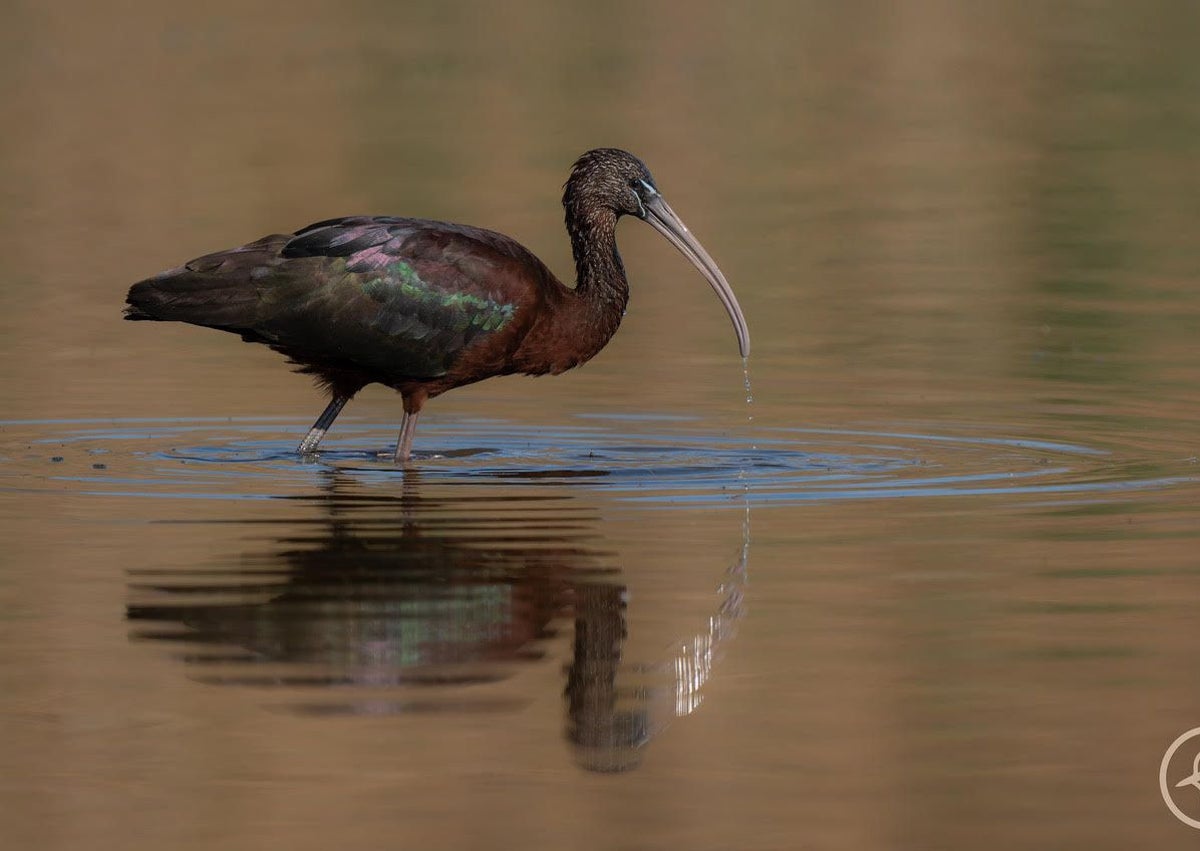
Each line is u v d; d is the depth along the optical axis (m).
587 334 20.55
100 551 15.69
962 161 41.00
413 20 60.88
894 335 26.41
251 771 11.28
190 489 18.06
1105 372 23.97
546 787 11.09
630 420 21.61
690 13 61.75
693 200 37.12
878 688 12.60
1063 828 10.48
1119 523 16.77
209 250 32.31
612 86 49.72
